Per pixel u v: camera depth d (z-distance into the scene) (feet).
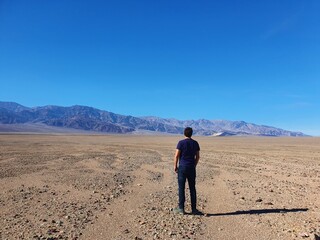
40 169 71.00
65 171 68.49
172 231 29.01
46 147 152.87
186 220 32.55
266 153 131.03
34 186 50.47
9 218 32.68
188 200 41.65
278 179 60.85
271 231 29.14
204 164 85.40
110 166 78.43
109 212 35.27
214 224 31.32
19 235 27.53
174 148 157.89
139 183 54.08
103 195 43.88
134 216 33.83
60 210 35.83
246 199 42.68
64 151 127.65
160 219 32.76
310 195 45.60
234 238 27.43
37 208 36.70
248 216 34.17
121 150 139.85
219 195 45.21
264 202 40.83
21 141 218.18
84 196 43.32
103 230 29.25
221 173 68.33
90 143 207.31
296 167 81.51
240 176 64.34
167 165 81.56
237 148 167.53
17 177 59.41
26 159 92.68
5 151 122.42
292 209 37.24
